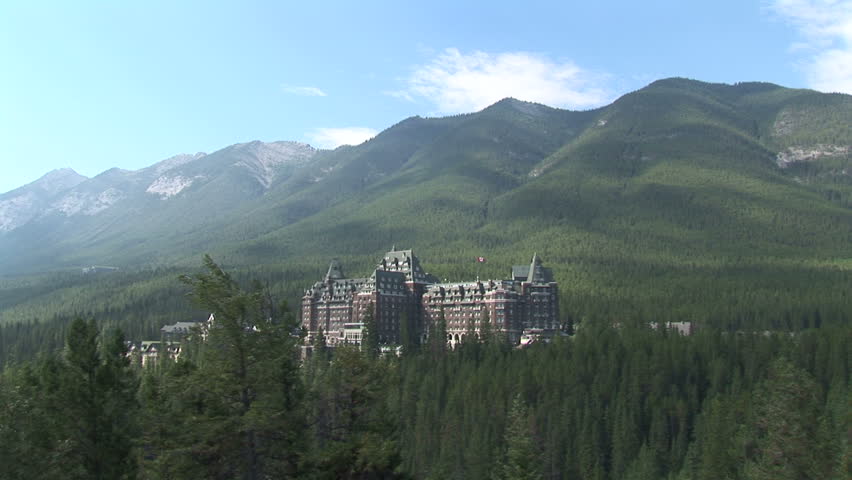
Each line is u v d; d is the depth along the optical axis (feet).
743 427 489.67
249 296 217.97
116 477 237.45
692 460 556.92
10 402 242.37
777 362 504.02
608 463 593.01
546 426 588.09
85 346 250.37
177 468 209.87
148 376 225.97
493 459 533.55
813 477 322.75
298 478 222.89
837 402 513.45
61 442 238.89
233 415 211.20
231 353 216.13
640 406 637.71
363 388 257.96
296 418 226.38
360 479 237.86
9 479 231.30
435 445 590.14
